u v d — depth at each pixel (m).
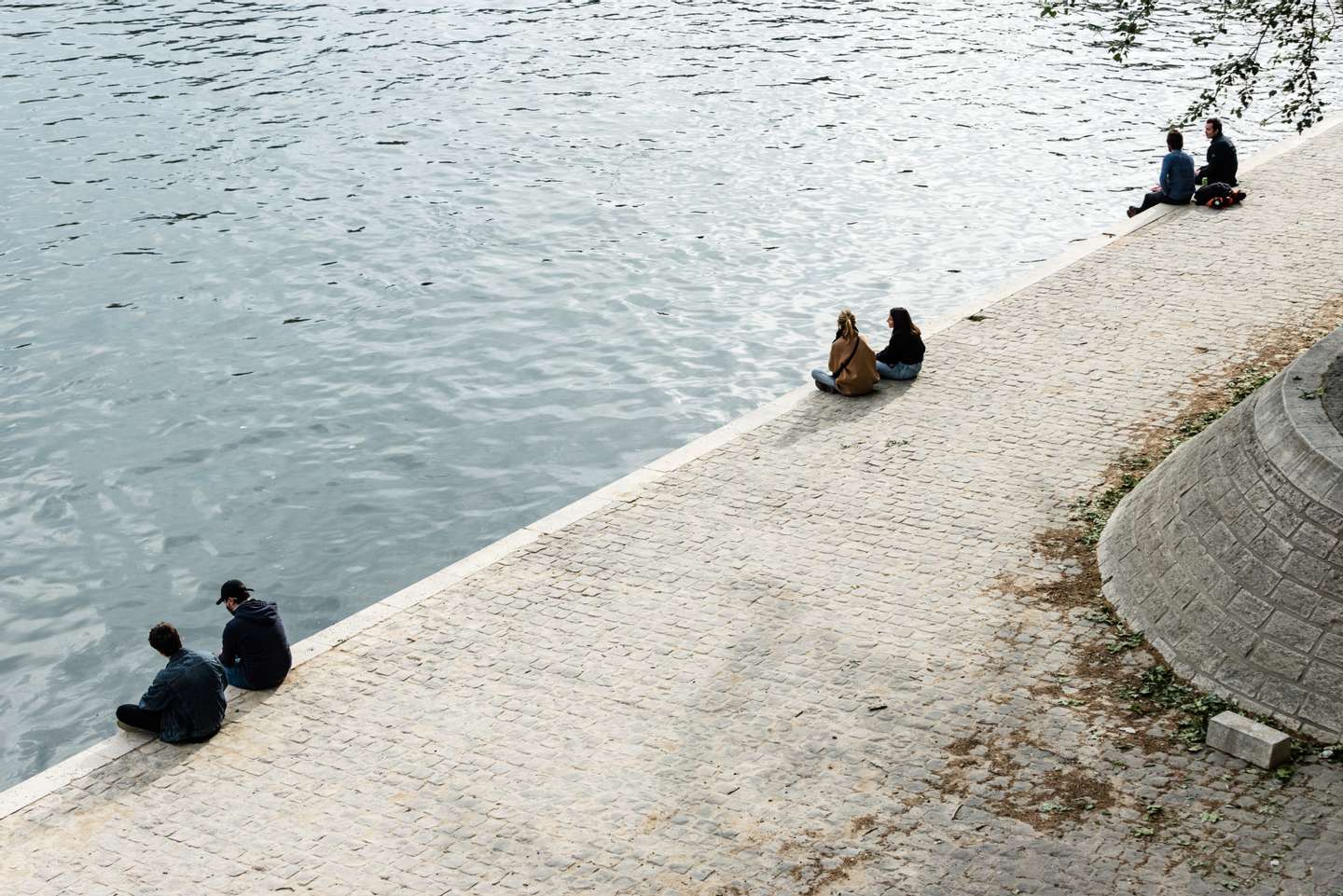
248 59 46.62
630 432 22.67
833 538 16.06
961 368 20.52
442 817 11.83
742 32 51.00
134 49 47.88
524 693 13.52
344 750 12.83
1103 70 45.06
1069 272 24.16
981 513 16.42
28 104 41.09
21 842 11.74
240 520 20.34
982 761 12.15
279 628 13.77
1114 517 15.74
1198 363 20.12
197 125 39.19
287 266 29.48
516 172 35.25
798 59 46.81
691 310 27.11
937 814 11.52
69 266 29.52
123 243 30.73
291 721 13.31
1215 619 13.02
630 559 15.86
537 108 40.84
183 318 27.03
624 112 40.44
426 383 24.38
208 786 12.41
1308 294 22.48
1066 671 13.35
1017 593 14.73
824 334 26.02
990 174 34.84
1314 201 27.17
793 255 29.78
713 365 24.83
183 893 11.02
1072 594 14.63
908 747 12.39
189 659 13.05
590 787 12.10
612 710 13.17
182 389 24.25
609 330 26.30
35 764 15.49
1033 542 15.73
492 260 29.62
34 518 20.39
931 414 19.11
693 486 17.50
